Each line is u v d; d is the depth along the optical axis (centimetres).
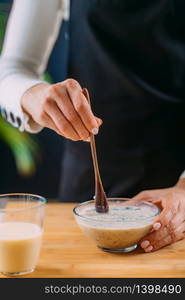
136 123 106
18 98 91
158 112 105
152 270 74
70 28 108
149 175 108
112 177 109
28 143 171
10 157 172
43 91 87
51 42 109
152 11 102
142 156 107
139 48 104
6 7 158
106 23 104
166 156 107
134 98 105
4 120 167
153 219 76
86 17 104
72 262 76
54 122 81
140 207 82
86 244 82
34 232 72
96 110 107
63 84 79
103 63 105
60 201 119
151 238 79
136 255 78
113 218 77
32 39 104
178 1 102
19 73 101
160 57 105
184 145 108
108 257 77
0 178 174
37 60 106
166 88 106
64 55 165
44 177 175
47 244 81
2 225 73
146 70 105
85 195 112
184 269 74
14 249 70
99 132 107
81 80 108
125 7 103
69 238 84
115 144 107
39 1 103
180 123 106
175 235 81
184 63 106
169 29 104
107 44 105
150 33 103
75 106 76
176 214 81
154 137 106
